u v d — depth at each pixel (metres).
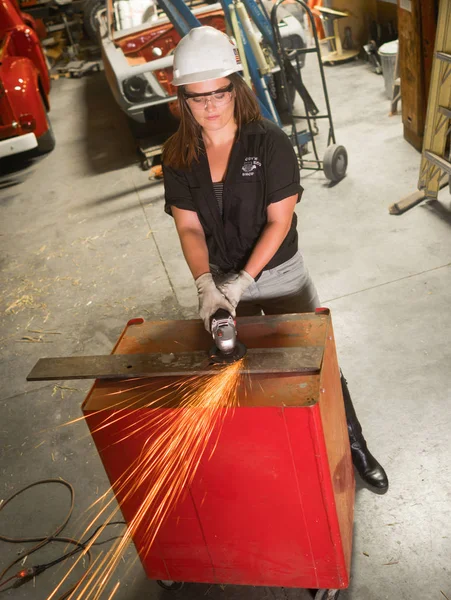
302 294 2.41
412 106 5.32
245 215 2.17
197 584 2.40
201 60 1.89
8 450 3.28
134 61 6.24
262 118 2.07
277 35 4.93
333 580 2.09
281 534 2.00
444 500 2.48
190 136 2.08
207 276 2.07
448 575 2.23
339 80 7.69
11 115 6.53
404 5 4.93
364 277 3.97
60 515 2.83
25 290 4.84
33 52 8.60
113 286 4.62
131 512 2.10
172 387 1.85
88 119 8.68
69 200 6.27
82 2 11.72
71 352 4.02
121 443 1.91
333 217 4.76
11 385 3.79
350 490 2.38
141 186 6.18
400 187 4.96
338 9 8.23
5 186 6.98
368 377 3.17
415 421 2.86
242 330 2.06
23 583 2.55
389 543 2.38
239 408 1.70
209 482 1.91
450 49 3.92
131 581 2.47
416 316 3.52
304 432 1.70
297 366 1.78
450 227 4.28
